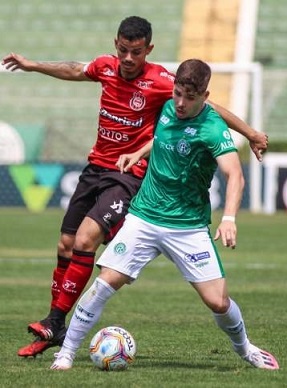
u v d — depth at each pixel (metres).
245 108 107.12
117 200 22.75
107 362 20.62
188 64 19.39
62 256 24.25
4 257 52.62
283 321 30.38
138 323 30.11
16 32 119.81
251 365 21.48
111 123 23.42
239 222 76.62
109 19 121.06
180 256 20.23
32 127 97.75
